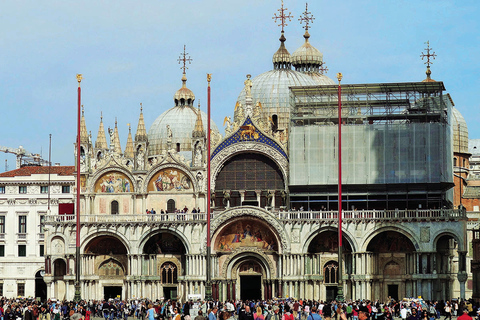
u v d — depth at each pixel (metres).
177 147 165.88
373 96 130.75
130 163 153.62
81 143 138.75
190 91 172.25
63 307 106.81
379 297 125.75
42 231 159.88
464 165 167.50
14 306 100.00
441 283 124.62
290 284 126.31
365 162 128.50
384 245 126.38
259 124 133.12
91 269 134.50
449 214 121.88
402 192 127.62
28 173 163.25
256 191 133.25
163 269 133.75
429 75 162.75
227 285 130.50
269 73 157.50
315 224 126.12
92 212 136.25
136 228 132.00
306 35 169.62
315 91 132.25
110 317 111.56
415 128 127.31
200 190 133.62
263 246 129.88
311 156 130.12
